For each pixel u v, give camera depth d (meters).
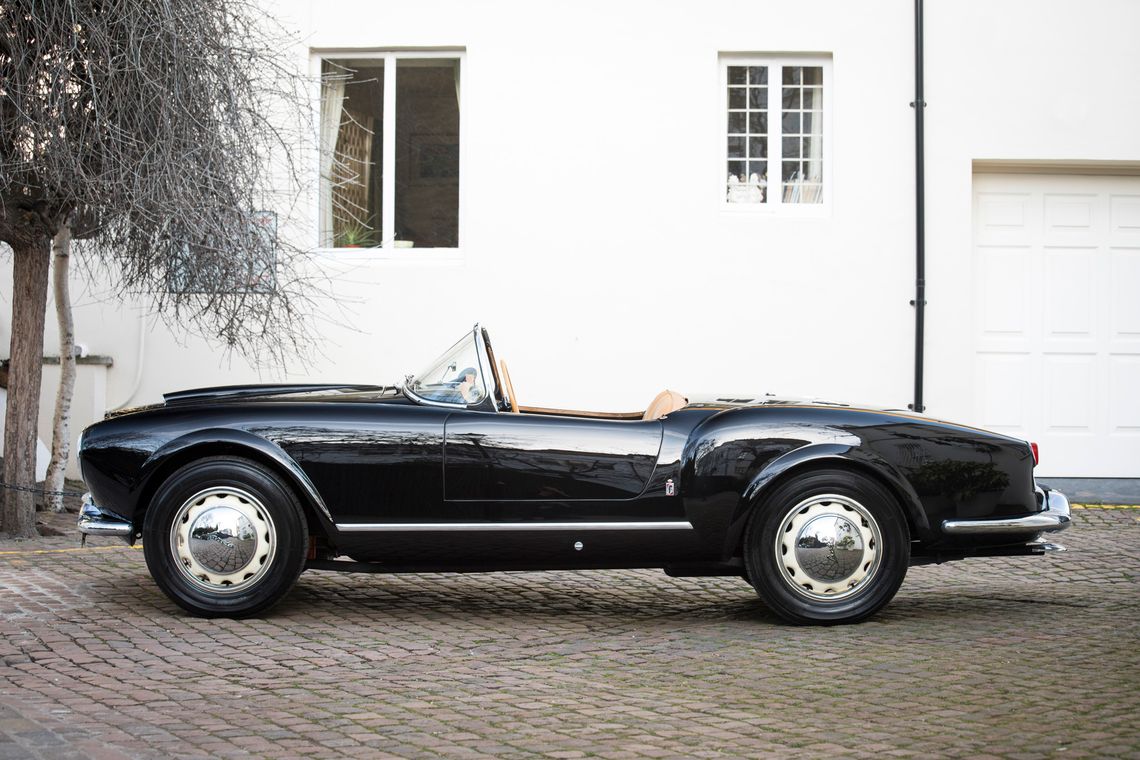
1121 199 11.34
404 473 5.82
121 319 11.03
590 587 7.18
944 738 4.09
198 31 7.88
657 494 5.84
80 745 3.91
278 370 11.02
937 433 5.91
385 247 11.30
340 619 6.08
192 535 5.87
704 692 4.71
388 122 11.35
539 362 11.07
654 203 11.05
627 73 11.07
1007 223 11.31
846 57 11.06
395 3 11.12
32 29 7.65
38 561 7.52
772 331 11.05
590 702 4.57
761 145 11.25
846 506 5.86
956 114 11.05
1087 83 11.05
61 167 7.66
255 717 4.33
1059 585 7.23
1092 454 11.26
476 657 5.31
